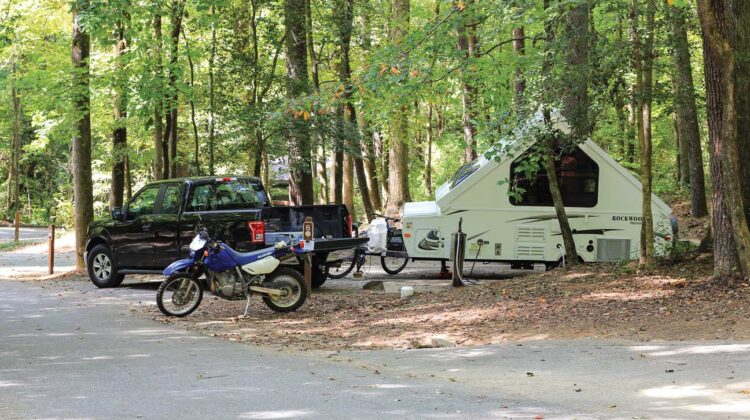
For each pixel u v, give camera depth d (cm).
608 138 2666
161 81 1862
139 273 1560
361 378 762
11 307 1301
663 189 2964
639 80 1280
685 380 688
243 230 1428
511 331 980
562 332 945
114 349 930
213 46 1980
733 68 1045
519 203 1631
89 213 1928
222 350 931
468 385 723
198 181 1513
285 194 3647
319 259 1480
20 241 3112
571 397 661
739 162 1138
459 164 3894
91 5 1606
